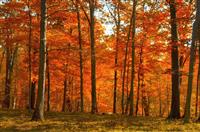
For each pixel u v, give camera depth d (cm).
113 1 3375
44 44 2244
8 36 3212
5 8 3019
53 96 5528
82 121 2247
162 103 6028
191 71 2128
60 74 3875
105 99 5491
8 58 4188
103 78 4412
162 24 2970
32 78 3428
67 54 3500
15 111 3011
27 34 3148
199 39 2452
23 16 2967
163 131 1811
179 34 2823
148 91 4609
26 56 3747
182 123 2133
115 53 3684
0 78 5753
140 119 2452
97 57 3769
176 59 2494
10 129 1850
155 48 3172
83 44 3466
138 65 3619
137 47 3384
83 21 3619
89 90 4512
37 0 2925
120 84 4394
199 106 4975
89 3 3011
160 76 4906
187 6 2623
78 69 3928
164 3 2827
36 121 2181
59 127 1925
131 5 3488
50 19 3091
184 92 5022
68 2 3059
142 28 3269
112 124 2067
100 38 3819
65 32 3369
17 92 5453
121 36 3562
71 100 4803
